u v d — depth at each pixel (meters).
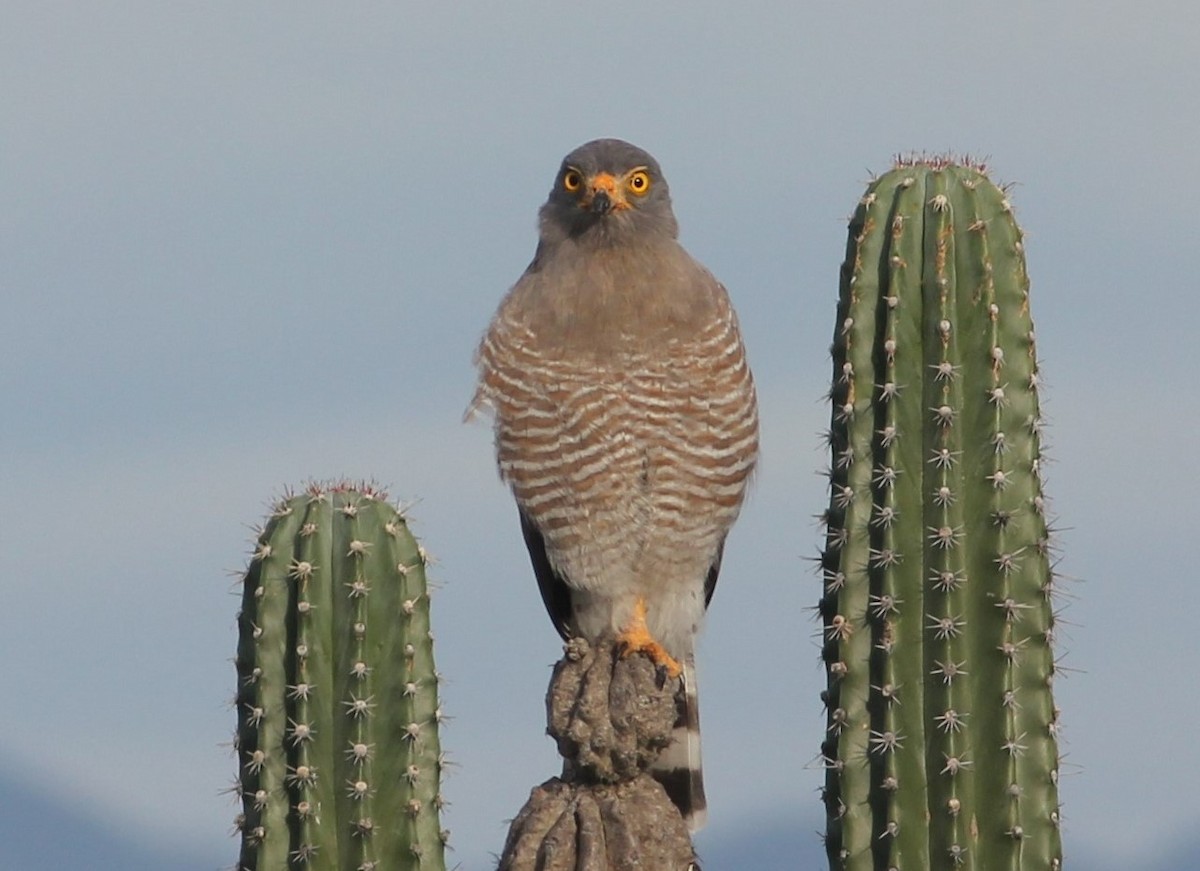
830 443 10.70
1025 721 10.10
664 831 10.03
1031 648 10.15
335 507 10.55
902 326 10.47
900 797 10.07
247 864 10.44
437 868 10.38
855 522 10.41
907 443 10.38
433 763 10.39
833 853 10.25
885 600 10.20
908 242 10.57
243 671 10.57
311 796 10.30
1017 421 10.35
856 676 10.29
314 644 10.36
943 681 10.09
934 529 10.24
